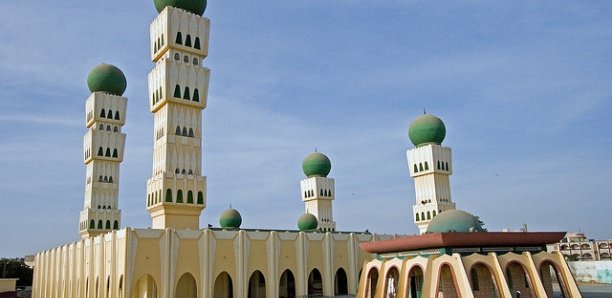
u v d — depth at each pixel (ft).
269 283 179.93
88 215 239.91
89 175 250.98
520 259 124.06
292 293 208.85
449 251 119.24
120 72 261.03
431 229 138.82
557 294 164.86
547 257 130.00
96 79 254.47
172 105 193.67
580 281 241.14
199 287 165.37
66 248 222.69
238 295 171.73
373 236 218.38
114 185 251.39
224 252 173.06
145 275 170.91
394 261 131.34
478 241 121.70
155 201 187.62
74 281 207.10
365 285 141.49
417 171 246.27
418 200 246.88
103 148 248.93
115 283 161.48
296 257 190.19
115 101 255.09
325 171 292.20
